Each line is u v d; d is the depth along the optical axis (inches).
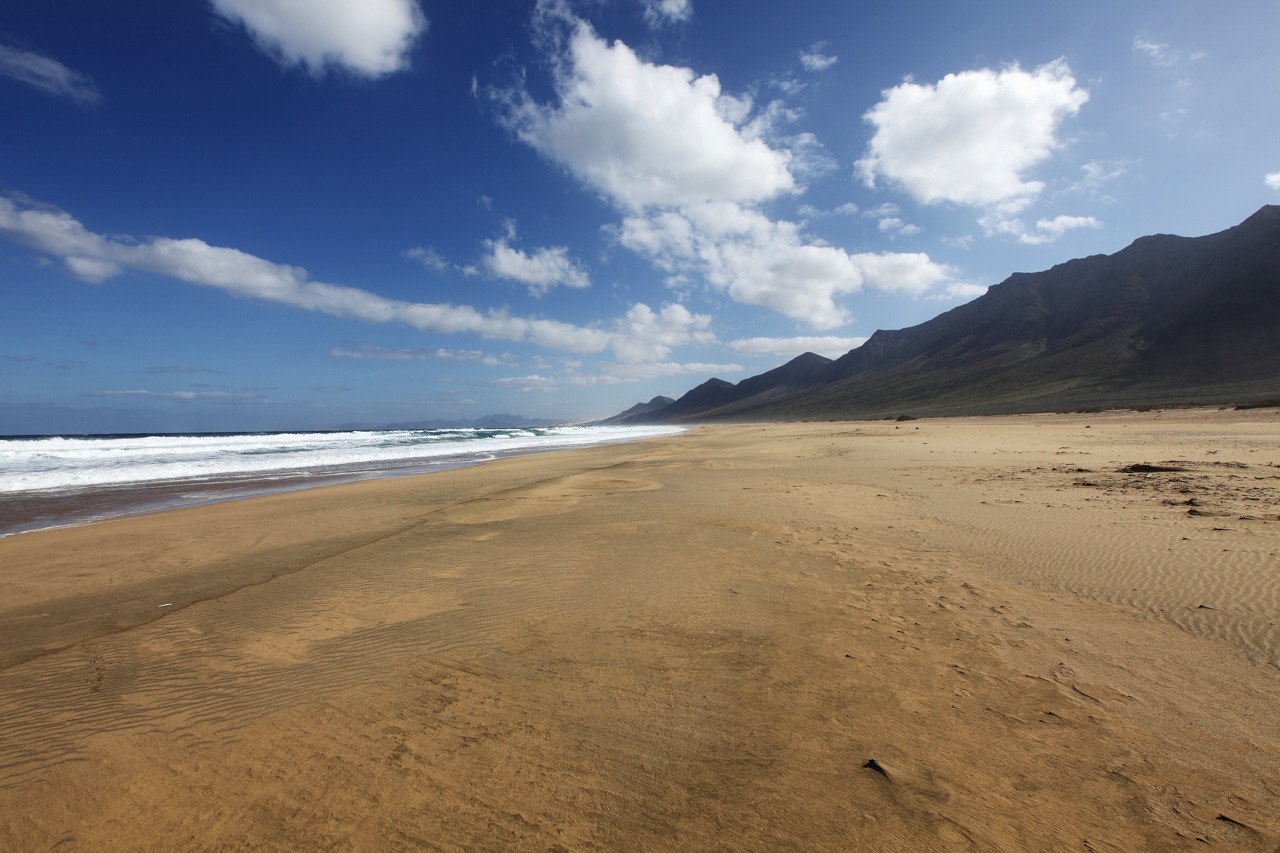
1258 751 121.9
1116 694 147.2
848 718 138.6
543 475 682.2
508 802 110.9
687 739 130.9
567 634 192.4
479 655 177.5
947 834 100.5
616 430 3698.3
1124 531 297.4
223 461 992.2
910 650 175.8
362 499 523.8
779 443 1224.8
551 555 294.4
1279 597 200.1
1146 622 191.3
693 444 1363.2
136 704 151.2
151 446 1373.0
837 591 230.5
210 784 118.0
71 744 132.9
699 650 178.1
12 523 448.8
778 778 116.6
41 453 1083.9
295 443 1630.2
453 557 295.7
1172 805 106.4
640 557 286.2
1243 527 286.2
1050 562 257.9
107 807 111.4
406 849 99.5
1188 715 136.7
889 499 433.7
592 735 133.1
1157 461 570.9
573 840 101.0
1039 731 131.9
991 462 643.5
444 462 970.1
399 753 127.1
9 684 163.6
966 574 248.7
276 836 103.2
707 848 98.7
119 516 474.6
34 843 102.1
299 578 264.5
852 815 105.6
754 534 329.4
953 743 127.8
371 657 177.8
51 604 240.5
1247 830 99.1
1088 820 103.3
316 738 133.8
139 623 214.1
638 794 112.6
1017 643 179.2
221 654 181.9
